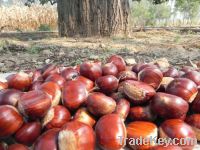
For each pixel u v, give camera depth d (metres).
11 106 0.13
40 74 0.18
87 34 0.74
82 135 0.12
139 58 0.49
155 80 0.15
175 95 0.14
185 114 0.14
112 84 0.15
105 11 0.73
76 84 0.15
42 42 0.65
